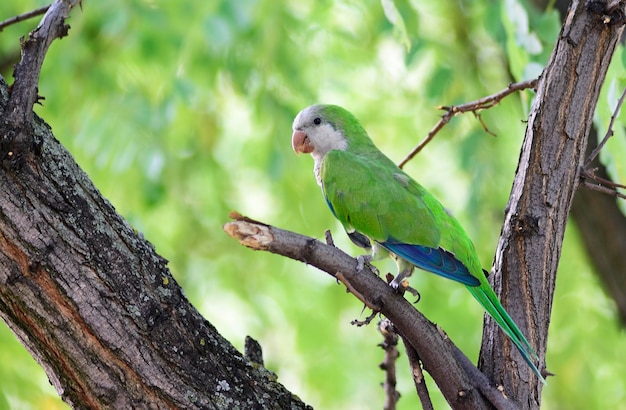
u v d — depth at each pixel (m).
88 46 12.25
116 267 5.36
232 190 13.51
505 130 12.43
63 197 5.29
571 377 12.73
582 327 12.77
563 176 6.18
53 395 10.23
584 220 11.04
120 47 12.14
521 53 8.39
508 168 12.40
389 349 6.66
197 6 11.20
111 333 5.28
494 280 6.42
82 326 5.25
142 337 5.36
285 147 11.87
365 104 13.73
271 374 5.96
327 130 8.93
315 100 12.20
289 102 12.29
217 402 5.52
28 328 5.26
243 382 5.72
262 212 13.81
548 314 6.23
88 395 5.32
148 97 12.26
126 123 11.45
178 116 12.71
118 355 5.30
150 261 5.55
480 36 13.05
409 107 13.61
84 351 5.26
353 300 13.34
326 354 13.19
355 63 13.11
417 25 10.91
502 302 6.25
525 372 6.04
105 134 11.42
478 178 11.95
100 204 5.47
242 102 13.64
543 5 10.78
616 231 10.91
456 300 13.14
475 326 12.95
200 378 5.52
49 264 5.17
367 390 13.23
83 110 11.93
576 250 12.72
